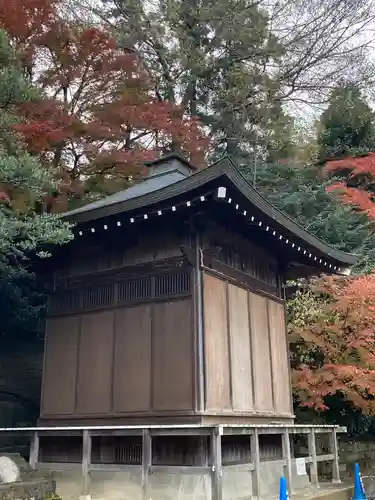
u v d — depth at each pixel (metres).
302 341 12.15
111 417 8.21
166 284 8.40
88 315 9.18
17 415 13.05
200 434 6.79
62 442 8.78
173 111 19.59
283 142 24.44
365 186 20.97
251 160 23.50
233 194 7.55
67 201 14.51
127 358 8.41
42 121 13.40
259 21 23.61
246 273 9.58
